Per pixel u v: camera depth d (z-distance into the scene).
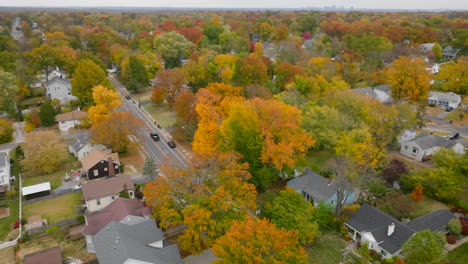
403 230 39.59
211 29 152.88
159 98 87.81
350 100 65.56
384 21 188.62
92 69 85.75
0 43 123.50
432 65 115.19
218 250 31.70
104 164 58.34
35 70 103.31
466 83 91.94
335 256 38.97
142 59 112.06
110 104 75.50
